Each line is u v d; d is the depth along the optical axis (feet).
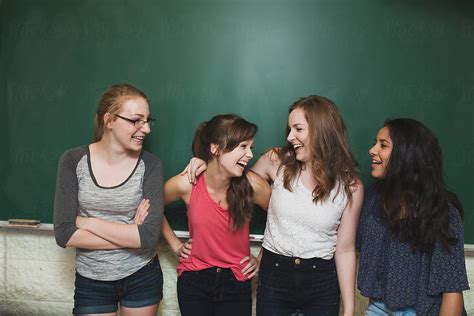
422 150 4.96
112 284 5.63
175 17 6.68
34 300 7.38
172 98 6.81
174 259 7.14
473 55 6.40
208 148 5.53
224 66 6.68
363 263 5.33
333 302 5.38
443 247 4.75
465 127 6.50
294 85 6.62
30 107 7.02
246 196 5.64
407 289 4.96
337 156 5.26
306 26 6.53
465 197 6.59
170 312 7.22
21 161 7.12
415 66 6.48
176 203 6.97
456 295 4.78
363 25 6.48
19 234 7.29
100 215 5.56
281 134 6.69
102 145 5.58
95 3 6.79
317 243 5.28
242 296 5.76
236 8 6.58
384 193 5.18
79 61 6.89
